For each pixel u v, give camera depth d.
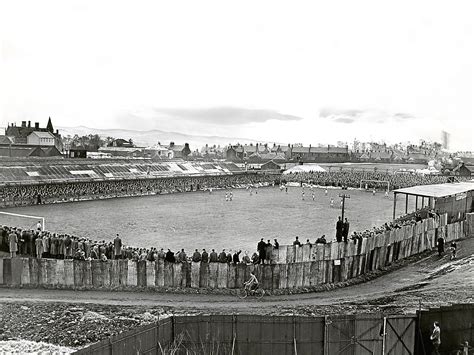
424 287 35.50
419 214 60.94
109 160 139.25
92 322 26.14
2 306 28.44
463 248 49.81
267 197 115.62
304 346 21.55
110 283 32.97
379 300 32.03
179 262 33.47
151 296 31.53
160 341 20.88
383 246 41.41
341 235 44.69
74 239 39.94
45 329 25.09
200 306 29.67
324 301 31.64
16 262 32.75
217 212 84.06
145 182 126.38
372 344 21.67
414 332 22.06
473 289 34.66
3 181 96.94
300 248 37.34
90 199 102.50
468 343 22.41
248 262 35.56
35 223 66.75
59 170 114.00
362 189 146.25
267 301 31.23
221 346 21.64
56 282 32.81
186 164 155.62
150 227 65.75
